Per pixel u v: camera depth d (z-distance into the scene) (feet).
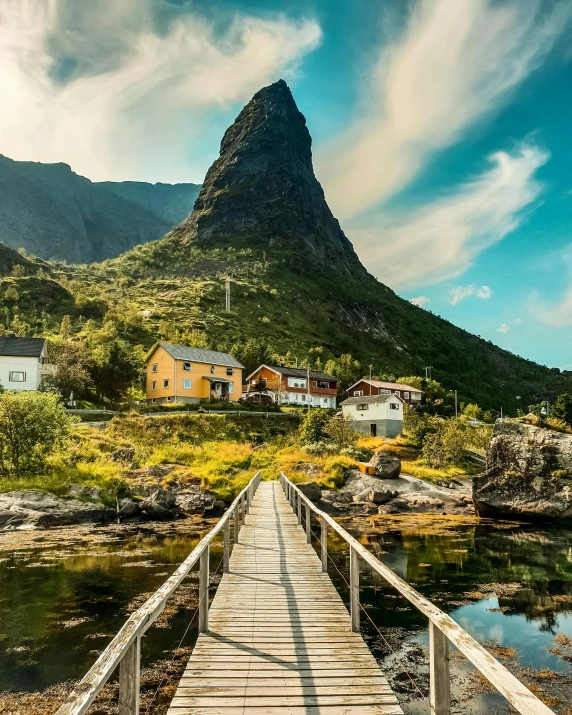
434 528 85.56
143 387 216.33
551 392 489.67
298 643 21.94
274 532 50.39
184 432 148.66
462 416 254.06
